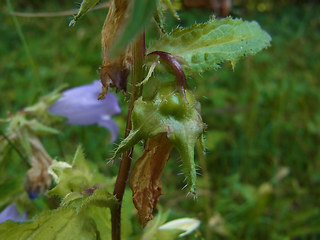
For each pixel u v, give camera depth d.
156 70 0.08
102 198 0.09
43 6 0.44
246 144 0.24
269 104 0.30
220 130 0.26
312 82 0.36
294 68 0.39
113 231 0.09
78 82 0.29
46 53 0.35
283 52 0.42
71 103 0.16
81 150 0.10
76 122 0.16
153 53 0.08
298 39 0.45
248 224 0.19
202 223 0.17
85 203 0.09
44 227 0.09
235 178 0.20
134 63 0.08
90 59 0.33
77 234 0.09
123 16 0.08
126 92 0.08
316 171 0.24
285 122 0.28
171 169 0.21
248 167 0.23
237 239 0.18
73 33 0.37
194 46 0.08
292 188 0.23
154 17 0.08
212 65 0.08
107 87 0.08
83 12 0.07
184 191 0.20
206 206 0.17
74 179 0.10
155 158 0.08
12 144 0.15
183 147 0.07
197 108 0.07
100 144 0.22
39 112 0.15
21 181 0.14
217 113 0.27
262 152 0.24
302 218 0.20
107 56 0.08
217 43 0.08
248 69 0.30
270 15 0.47
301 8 0.53
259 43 0.09
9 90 0.29
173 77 0.08
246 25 0.09
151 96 0.07
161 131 0.07
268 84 0.32
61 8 0.44
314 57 0.42
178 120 0.07
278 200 0.21
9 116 0.15
